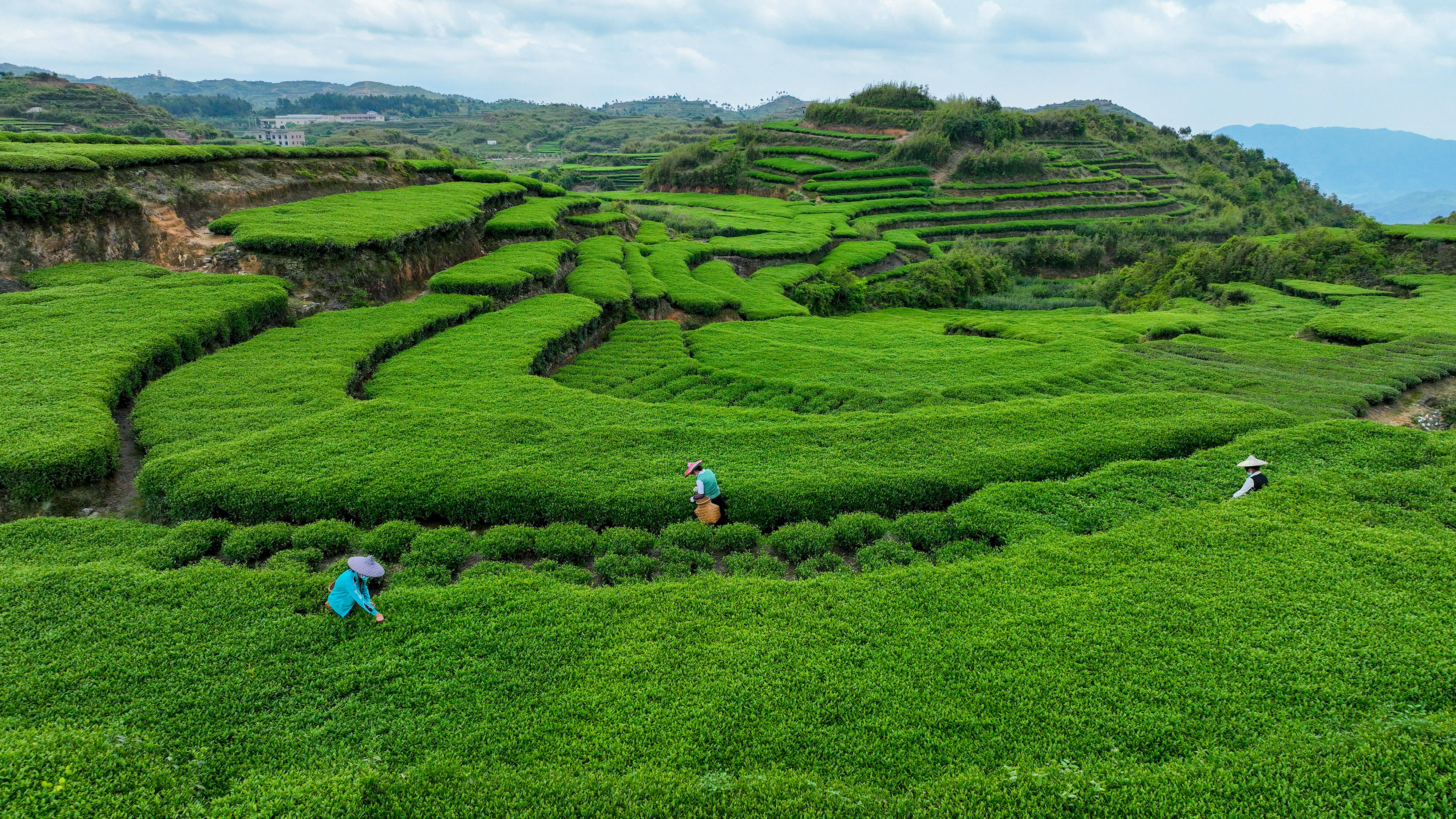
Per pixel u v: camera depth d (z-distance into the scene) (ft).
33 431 61.21
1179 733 35.42
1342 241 204.74
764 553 56.44
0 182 102.22
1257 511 57.98
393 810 30.73
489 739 35.65
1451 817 29.30
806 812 30.78
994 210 356.18
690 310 158.61
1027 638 42.86
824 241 271.28
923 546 57.47
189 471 59.88
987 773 33.58
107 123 389.19
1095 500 61.93
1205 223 335.26
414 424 71.05
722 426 78.23
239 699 37.63
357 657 41.06
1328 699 37.40
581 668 40.75
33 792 29.14
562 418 77.51
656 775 32.91
